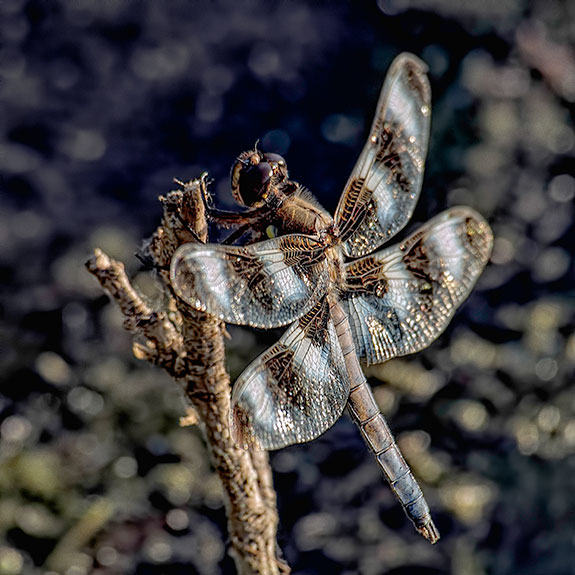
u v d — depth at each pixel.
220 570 0.60
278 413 0.42
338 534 0.63
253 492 0.42
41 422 0.63
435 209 0.72
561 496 0.71
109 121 0.76
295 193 0.43
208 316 0.42
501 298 0.74
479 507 0.67
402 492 0.43
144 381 0.66
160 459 0.63
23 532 0.57
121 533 0.59
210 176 0.74
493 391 0.71
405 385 0.69
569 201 0.76
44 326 0.66
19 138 0.75
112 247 0.69
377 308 0.43
